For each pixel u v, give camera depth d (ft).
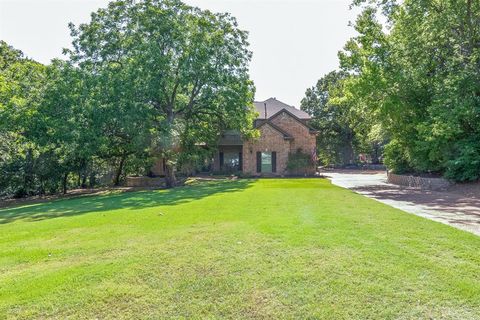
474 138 51.01
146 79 64.44
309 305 11.32
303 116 113.29
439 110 49.26
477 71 48.70
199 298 12.01
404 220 24.56
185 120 75.77
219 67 71.82
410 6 52.95
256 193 46.91
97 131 63.41
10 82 66.90
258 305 11.43
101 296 12.19
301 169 96.27
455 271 13.79
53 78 65.21
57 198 66.13
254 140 93.91
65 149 65.41
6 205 58.29
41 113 61.00
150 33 67.97
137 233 21.75
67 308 11.44
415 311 10.78
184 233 21.16
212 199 40.81
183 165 85.76
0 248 18.99
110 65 68.18
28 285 13.19
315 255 16.03
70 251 17.92
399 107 55.93
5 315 11.02
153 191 61.11
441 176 59.72
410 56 55.47
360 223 23.38
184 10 70.95
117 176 86.74
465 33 49.98
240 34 75.20
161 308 11.37
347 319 10.43
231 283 13.10
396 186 60.23
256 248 17.38
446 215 27.78
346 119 140.15
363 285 12.62
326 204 33.78
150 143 67.56
